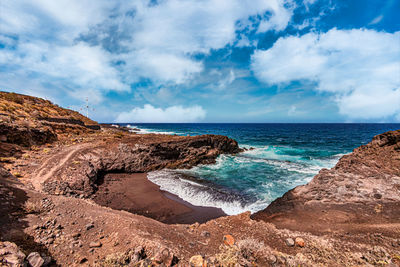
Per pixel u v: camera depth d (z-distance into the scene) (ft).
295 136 225.56
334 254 19.35
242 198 47.57
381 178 34.60
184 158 86.79
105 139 86.89
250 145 150.20
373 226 25.21
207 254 19.10
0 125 57.57
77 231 20.88
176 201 46.11
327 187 36.27
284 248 21.47
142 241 19.07
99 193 47.78
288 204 35.94
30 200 25.63
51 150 63.77
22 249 15.24
